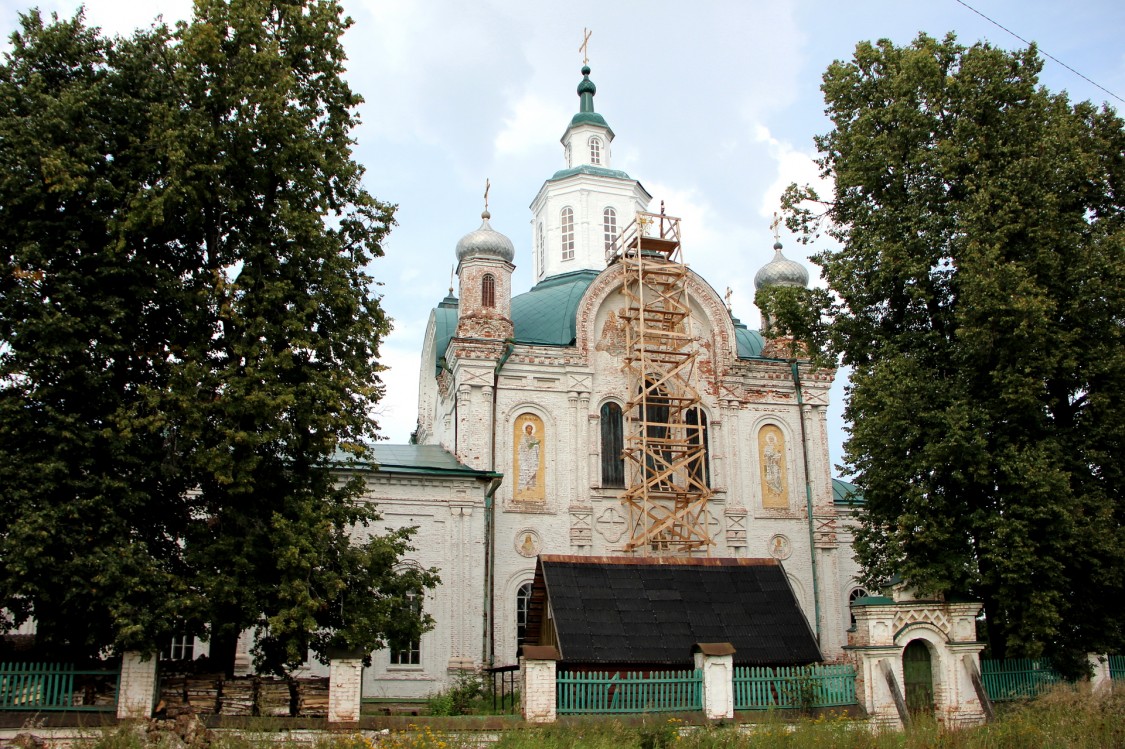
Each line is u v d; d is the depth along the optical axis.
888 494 27.70
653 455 37.94
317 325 24.59
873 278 29.25
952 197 29.22
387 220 26.22
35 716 19.94
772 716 20.84
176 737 18.41
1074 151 27.30
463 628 33.59
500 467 37.47
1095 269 26.66
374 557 23.23
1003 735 19.39
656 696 22.25
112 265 22.06
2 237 21.69
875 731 21.00
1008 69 29.11
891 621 24.11
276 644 23.91
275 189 24.56
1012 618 25.78
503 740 18.97
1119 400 26.28
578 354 39.41
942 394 26.81
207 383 22.14
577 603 24.34
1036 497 24.97
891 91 30.22
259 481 22.91
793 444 41.66
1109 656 29.14
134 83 24.03
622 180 48.81
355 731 19.67
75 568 20.06
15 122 21.75
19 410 20.61
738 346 44.25
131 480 21.92
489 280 39.16
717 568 26.69
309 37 25.42
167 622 20.34
